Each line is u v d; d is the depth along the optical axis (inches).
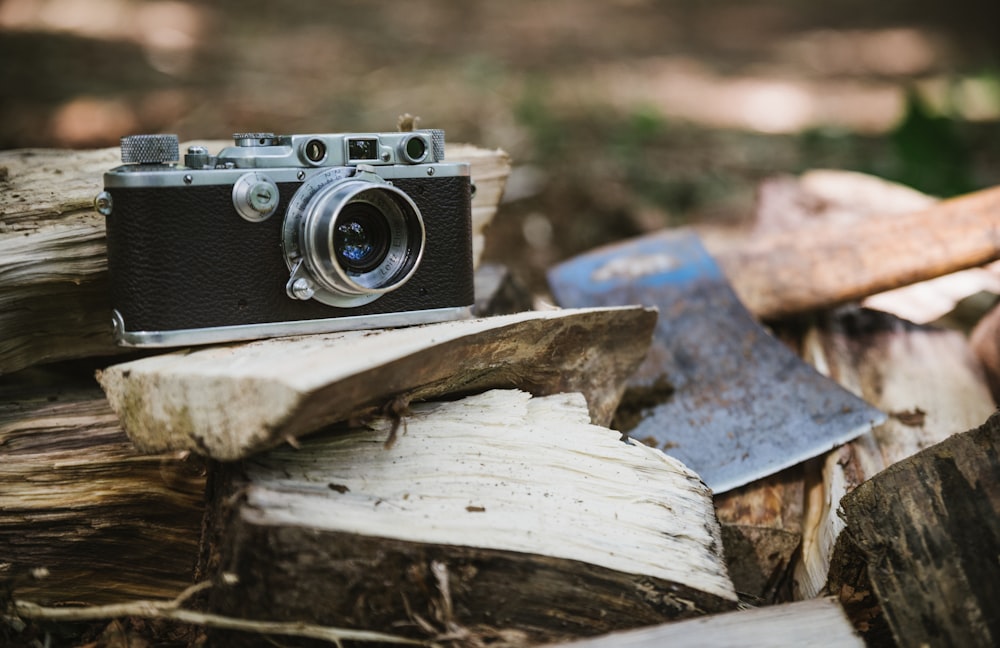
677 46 109.3
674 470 21.2
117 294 21.1
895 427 24.9
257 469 19.7
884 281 27.0
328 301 21.9
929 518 20.0
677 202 45.4
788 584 23.1
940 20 125.6
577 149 53.8
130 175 20.7
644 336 23.6
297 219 21.5
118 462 21.6
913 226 27.3
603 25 120.3
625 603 19.7
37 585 21.7
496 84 73.4
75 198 22.8
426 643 19.2
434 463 20.3
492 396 21.5
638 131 58.1
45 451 21.7
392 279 22.1
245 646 19.4
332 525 18.9
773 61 101.2
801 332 27.7
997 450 20.4
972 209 27.2
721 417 24.6
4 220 22.4
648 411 24.9
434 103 64.7
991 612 19.3
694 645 19.1
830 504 22.8
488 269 28.7
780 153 56.8
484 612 19.4
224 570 19.1
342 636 19.0
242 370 18.8
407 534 19.2
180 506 21.7
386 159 22.1
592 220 42.4
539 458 20.7
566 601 19.6
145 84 62.4
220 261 21.2
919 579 19.6
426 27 104.3
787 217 32.5
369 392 19.2
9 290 22.1
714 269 27.4
